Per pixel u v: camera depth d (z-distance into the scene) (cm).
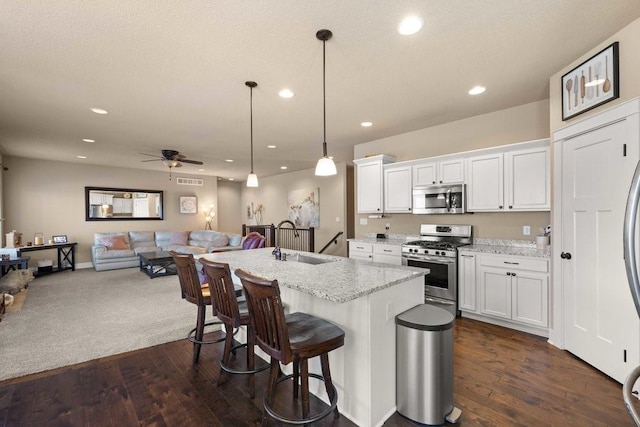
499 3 182
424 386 183
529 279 303
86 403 204
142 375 240
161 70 260
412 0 178
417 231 458
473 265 344
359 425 182
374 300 180
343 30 206
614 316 221
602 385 218
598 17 197
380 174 469
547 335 297
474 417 187
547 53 240
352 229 764
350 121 406
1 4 176
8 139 487
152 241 775
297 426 183
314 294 168
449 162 393
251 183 347
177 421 186
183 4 179
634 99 200
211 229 927
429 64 255
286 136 484
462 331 317
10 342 299
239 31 206
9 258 504
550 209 288
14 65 248
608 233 224
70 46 222
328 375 179
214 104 341
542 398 205
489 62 254
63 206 692
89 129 434
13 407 200
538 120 341
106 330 329
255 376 239
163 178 841
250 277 164
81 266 705
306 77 277
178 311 391
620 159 212
